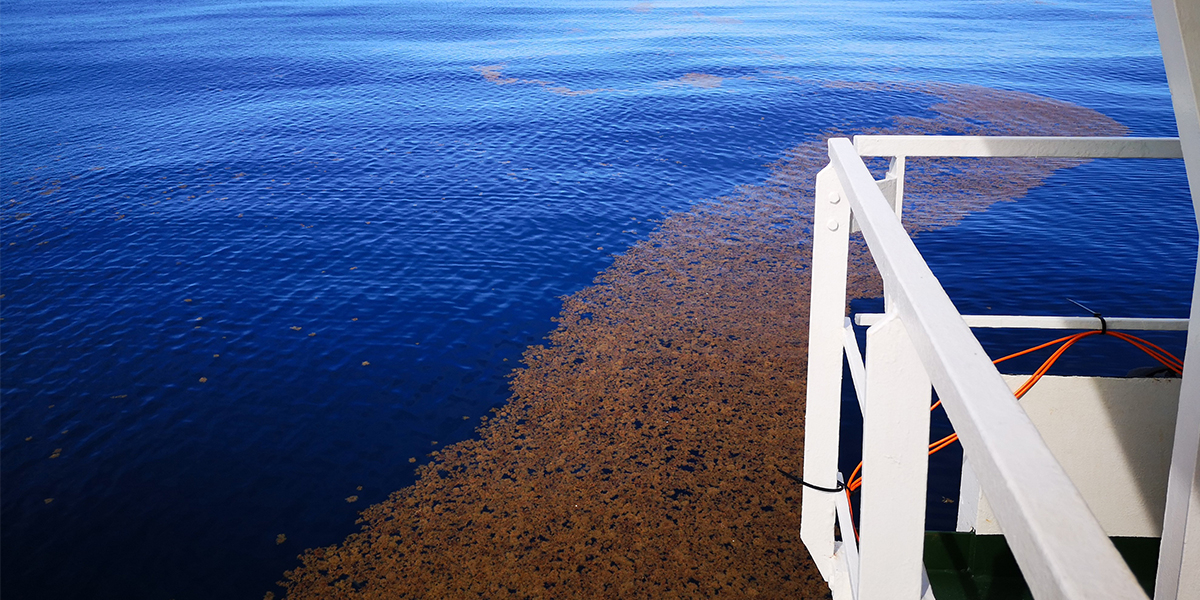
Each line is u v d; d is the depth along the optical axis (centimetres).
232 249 1465
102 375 1003
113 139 2328
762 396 878
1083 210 1557
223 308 1202
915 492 93
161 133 2392
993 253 1350
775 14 5462
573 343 1053
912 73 3183
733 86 2952
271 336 1103
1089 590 42
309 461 809
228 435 862
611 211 1659
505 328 1112
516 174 1947
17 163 2086
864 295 1163
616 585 602
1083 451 223
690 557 627
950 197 1652
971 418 59
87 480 790
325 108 2717
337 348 1064
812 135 2295
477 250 1440
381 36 4403
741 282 1245
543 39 4288
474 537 671
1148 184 1702
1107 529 229
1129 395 215
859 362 172
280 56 3756
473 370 990
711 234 1496
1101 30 4603
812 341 201
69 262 1415
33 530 719
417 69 3438
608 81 3109
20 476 800
